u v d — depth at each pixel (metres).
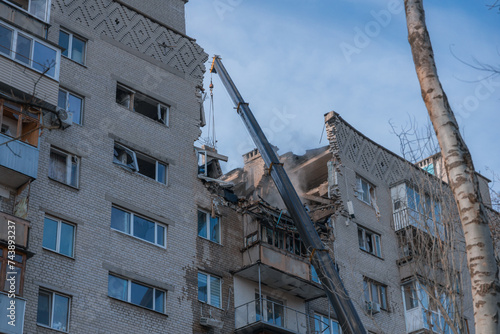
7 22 25.03
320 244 23.50
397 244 36.41
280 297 30.58
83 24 29.86
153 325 25.59
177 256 27.77
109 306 24.72
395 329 33.38
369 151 38.38
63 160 26.44
